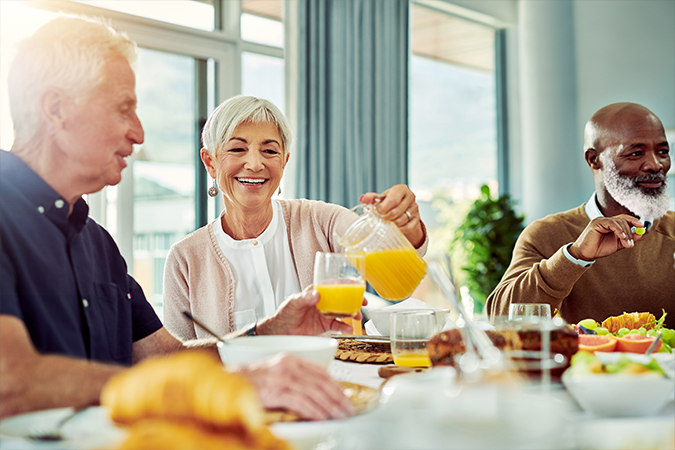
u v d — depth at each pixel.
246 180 1.65
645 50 4.21
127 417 0.50
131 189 3.20
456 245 4.60
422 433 0.50
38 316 0.90
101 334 1.06
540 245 1.92
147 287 3.27
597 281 1.84
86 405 0.69
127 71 1.00
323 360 0.83
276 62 3.80
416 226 1.36
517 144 5.09
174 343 1.21
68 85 0.93
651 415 0.70
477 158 5.01
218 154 1.66
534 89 4.72
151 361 0.53
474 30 5.04
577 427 0.56
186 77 3.44
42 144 0.96
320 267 1.07
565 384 0.75
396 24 4.22
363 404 0.71
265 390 0.65
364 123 3.99
